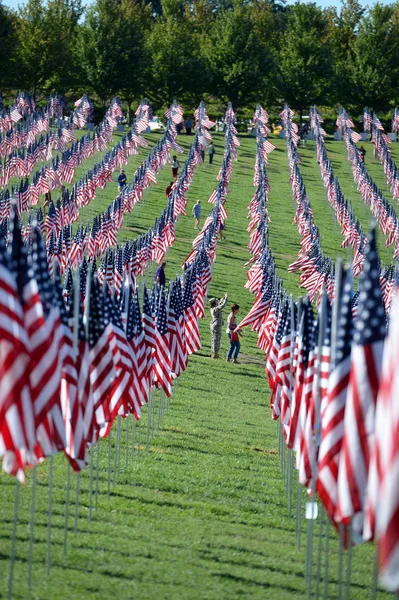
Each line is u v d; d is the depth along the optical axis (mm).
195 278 140375
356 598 57281
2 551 58188
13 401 45406
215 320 141625
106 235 175750
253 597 54531
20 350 45719
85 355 58688
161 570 57250
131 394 76062
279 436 87875
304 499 79375
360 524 45750
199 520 69250
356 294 111375
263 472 86125
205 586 55312
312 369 60719
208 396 118812
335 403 50625
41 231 171375
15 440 45469
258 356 148500
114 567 56938
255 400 120688
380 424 39844
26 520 64625
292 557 63844
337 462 50188
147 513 69562
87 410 58500
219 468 85188
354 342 47188
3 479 74188
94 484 75312
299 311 73188
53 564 56719
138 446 86812
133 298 79125
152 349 94812
